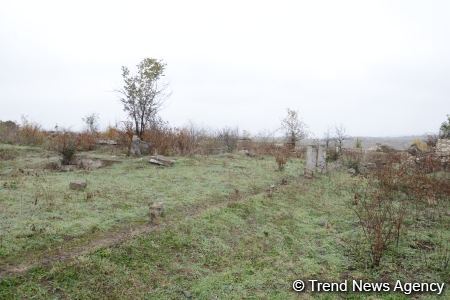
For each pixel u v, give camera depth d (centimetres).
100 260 797
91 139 2369
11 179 1346
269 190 1505
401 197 1532
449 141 2322
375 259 938
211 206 1248
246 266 904
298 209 1359
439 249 1034
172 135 2312
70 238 890
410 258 980
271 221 1200
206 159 2089
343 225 1224
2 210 997
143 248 888
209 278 825
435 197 1481
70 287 711
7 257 777
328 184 1766
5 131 2486
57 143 2175
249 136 3378
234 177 1694
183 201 1255
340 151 2661
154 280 797
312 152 1894
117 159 1861
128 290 744
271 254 984
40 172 1535
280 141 3394
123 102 2242
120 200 1195
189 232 1005
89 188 1288
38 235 871
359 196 1525
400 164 2059
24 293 671
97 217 1023
